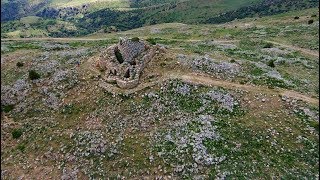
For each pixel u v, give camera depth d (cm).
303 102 6456
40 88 7544
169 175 4978
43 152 5922
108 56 7625
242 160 5156
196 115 6069
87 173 5281
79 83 7350
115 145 5609
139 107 6328
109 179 5091
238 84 6975
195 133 5603
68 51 9375
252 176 4884
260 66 8069
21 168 5744
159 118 6075
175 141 5481
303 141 5528
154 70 7338
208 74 7238
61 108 6838
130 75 7006
